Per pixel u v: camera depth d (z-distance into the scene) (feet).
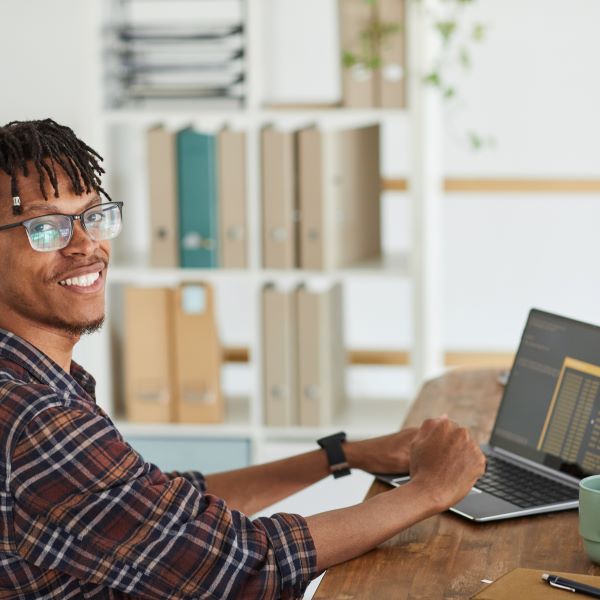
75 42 11.82
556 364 6.29
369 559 5.08
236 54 11.61
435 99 11.90
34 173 5.03
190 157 11.44
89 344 11.85
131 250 13.07
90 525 4.67
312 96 13.57
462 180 13.61
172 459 11.93
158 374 11.87
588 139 13.38
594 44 13.17
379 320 13.93
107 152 11.94
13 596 4.78
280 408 11.73
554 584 4.47
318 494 10.52
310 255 11.41
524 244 13.66
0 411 4.71
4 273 5.06
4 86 11.96
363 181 11.94
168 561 4.72
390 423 11.91
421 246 11.36
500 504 5.64
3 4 11.85
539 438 6.23
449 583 4.80
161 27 11.69
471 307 13.84
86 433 4.72
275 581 4.88
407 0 11.07
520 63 13.34
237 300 14.01
